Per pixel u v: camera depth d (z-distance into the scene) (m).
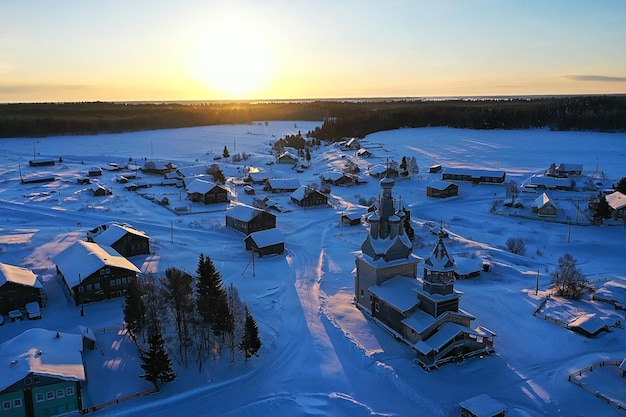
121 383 47.88
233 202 127.12
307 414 44.16
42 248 83.00
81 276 63.16
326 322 61.22
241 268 78.56
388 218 62.62
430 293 54.84
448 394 46.53
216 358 52.41
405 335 55.72
